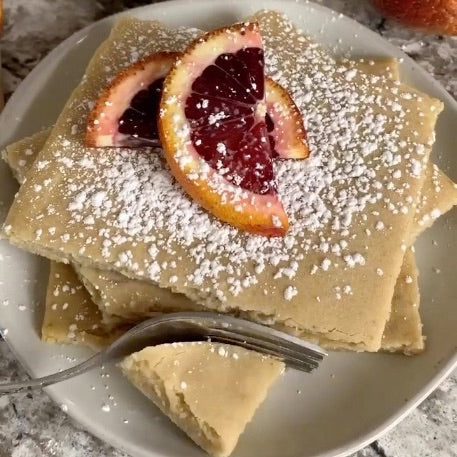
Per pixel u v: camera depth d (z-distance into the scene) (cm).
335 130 22
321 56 24
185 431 20
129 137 22
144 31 25
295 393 21
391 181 22
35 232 21
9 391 20
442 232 23
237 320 20
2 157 23
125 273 21
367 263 21
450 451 22
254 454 20
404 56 25
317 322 20
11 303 22
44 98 25
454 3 24
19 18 27
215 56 21
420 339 21
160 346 20
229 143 21
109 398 21
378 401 21
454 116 24
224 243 21
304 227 21
